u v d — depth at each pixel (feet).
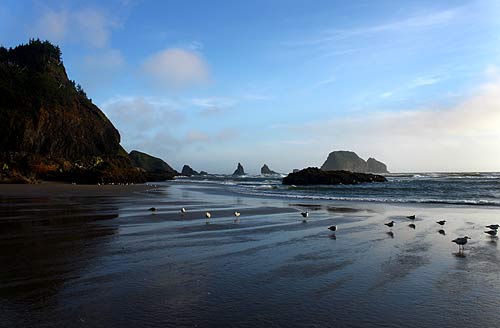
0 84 271.08
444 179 279.69
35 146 261.03
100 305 22.99
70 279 28.19
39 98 276.82
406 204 95.66
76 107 324.60
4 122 246.88
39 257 34.76
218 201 104.83
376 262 34.99
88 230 50.24
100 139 327.06
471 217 68.18
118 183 220.64
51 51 381.19
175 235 47.75
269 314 22.12
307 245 42.55
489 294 26.27
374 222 61.72
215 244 42.45
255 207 86.43
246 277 29.68
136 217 64.44
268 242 44.06
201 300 24.29
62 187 159.02
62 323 20.18
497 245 43.39
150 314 21.72
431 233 51.19
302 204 96.12
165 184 256.93
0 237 44.42
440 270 32.37
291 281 28.81
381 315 22.30
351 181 229.45
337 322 21.16
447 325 21.03
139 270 30.99
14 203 86.33
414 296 25.70
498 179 268.62
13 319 20.62
